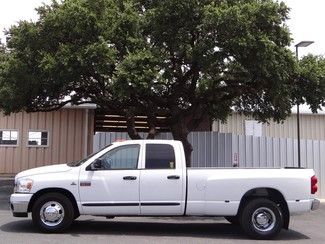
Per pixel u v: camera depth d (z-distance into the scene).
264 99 17.23
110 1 14.91
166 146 10.52
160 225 11.84
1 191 18.19
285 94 15.49
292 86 15.86
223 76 16.19
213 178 10.33
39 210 10.12
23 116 24.02
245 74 15.02
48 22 13.85
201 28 13.42
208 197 10.29
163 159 10.41
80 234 10.16
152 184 10.23
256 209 10.30
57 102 17.47
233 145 20.88
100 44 13.09
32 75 14.37
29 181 10.17
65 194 10.32
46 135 24.12
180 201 10.23
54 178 10.19
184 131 16.52
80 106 23.53
